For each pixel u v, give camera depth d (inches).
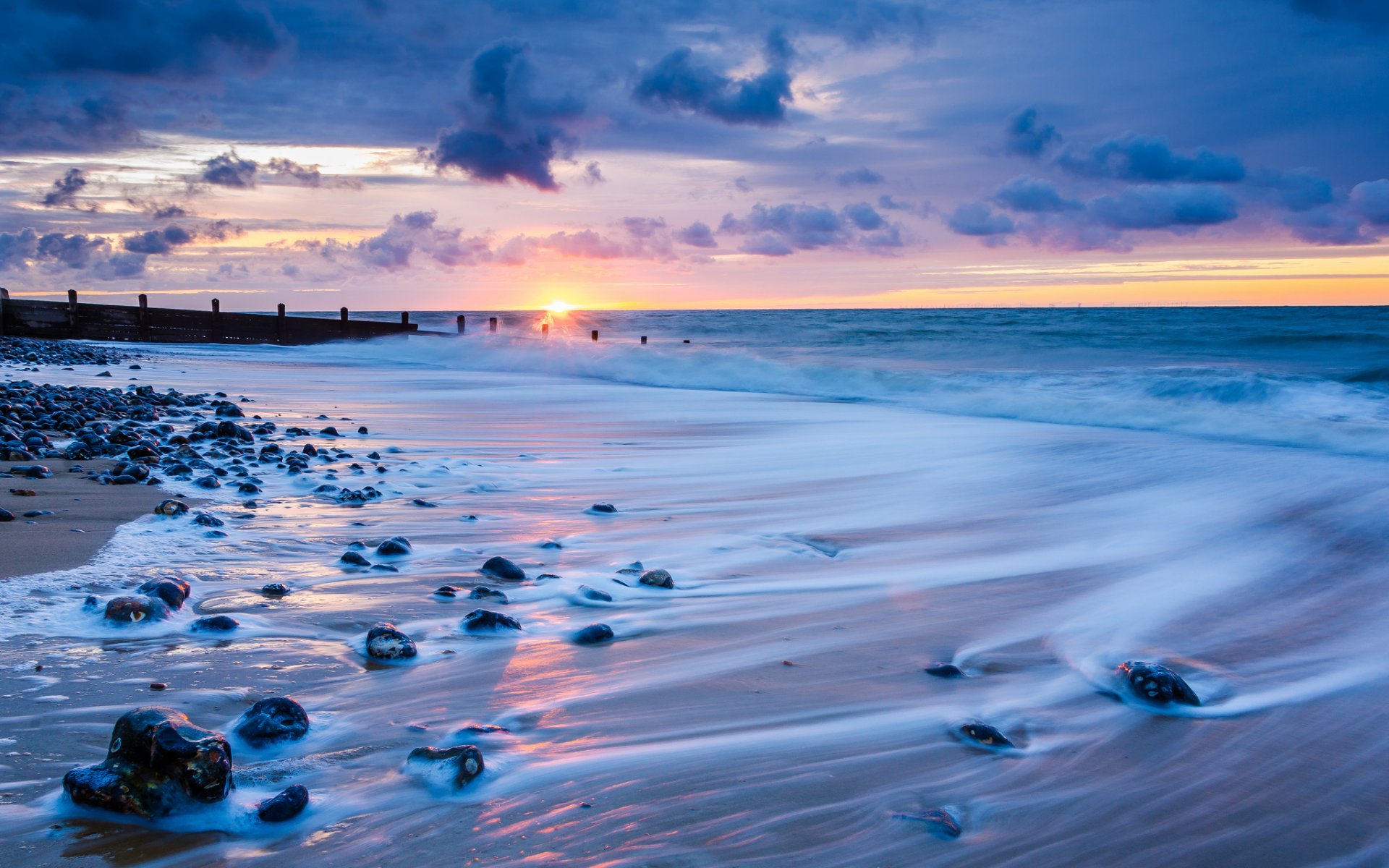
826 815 81.3
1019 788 88.8
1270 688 118.3
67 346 1115.3
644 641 128.6
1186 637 138.6
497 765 87.5
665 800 82.4
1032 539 200.7
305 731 91.7
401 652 115.6
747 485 264.4
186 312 1326.3
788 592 156.3
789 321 2434.8
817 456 323.6
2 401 378.9
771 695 109.3
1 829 71.3
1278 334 1028.5
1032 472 289.9
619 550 182.7
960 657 126.3
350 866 69.4
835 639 132.1
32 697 96.8
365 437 359.3
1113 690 115.5
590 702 105.4
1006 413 483.8
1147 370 671.8
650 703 105.7
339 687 105.2
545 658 119.3
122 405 410.9
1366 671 124.6
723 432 398.9
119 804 73.6
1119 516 225.3
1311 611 152.2
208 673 106.7
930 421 447.8
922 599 154.5
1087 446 348.5
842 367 719.1
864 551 188.2
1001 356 956.6
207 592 139.1
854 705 107.3
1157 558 185.2
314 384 670.5
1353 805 88.0
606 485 260.4
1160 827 82.8
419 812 78.0
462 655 118.2
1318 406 465.1
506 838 74.5
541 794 82.6
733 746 94.9
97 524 174.1
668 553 181.0
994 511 230.2
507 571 157.5
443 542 182.2
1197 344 967.6
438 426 406.3
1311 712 110.3
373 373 840.9
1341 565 180.7
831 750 94.8
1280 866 77.7
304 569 156.2
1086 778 91.7
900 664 122.3
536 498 236.5
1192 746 100.0
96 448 268.4
